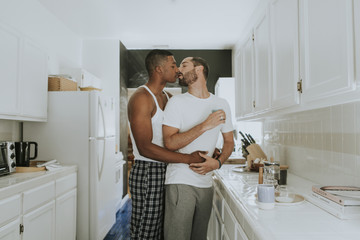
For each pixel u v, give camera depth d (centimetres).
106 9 346
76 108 281
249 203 128
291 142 217
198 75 153
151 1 327
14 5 276
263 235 89
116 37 455
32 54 249
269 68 176
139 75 524
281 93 155
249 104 233
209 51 534
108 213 315
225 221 170
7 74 214
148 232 165
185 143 144
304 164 192
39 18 323
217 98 162
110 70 457
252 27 220
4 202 165
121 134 460
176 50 534
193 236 159
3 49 208
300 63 130
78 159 278
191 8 349
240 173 214
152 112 171
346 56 92
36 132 282
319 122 170
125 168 473
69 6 335
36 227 199
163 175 170
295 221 103
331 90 102
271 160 182
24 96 236
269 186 123
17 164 235
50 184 220
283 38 152
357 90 87
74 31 423
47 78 278
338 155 148
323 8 108
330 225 99
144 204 167
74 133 280
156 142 173
